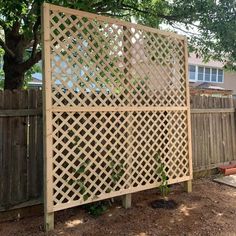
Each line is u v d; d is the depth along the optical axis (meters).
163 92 4.35
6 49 4.99
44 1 3.45
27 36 4.61
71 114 3.51
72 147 3.56
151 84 4.21
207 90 7.87
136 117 4.06
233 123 6.16
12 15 3.95
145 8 5.47
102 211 3.81
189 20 5.19
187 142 4.67
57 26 3.35
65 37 3.42
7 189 3.45
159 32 4.27
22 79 5.38
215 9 4.68
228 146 6.04
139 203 4.14
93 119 3.72
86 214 3.74
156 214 3.78
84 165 3.61
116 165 3.87
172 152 4.46
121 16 5.57
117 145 3.93
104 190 3.77
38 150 3.67
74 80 3.50
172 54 4.46
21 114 3.50
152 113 4.25
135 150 4.05
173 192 4.64
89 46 3.60
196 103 5.44
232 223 3.54
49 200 3.30
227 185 5.05
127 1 5.21
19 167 3.53
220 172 5.75
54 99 3.35
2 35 6.39
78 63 3.52
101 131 3.76
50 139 3.31
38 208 3.72
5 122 3.42
